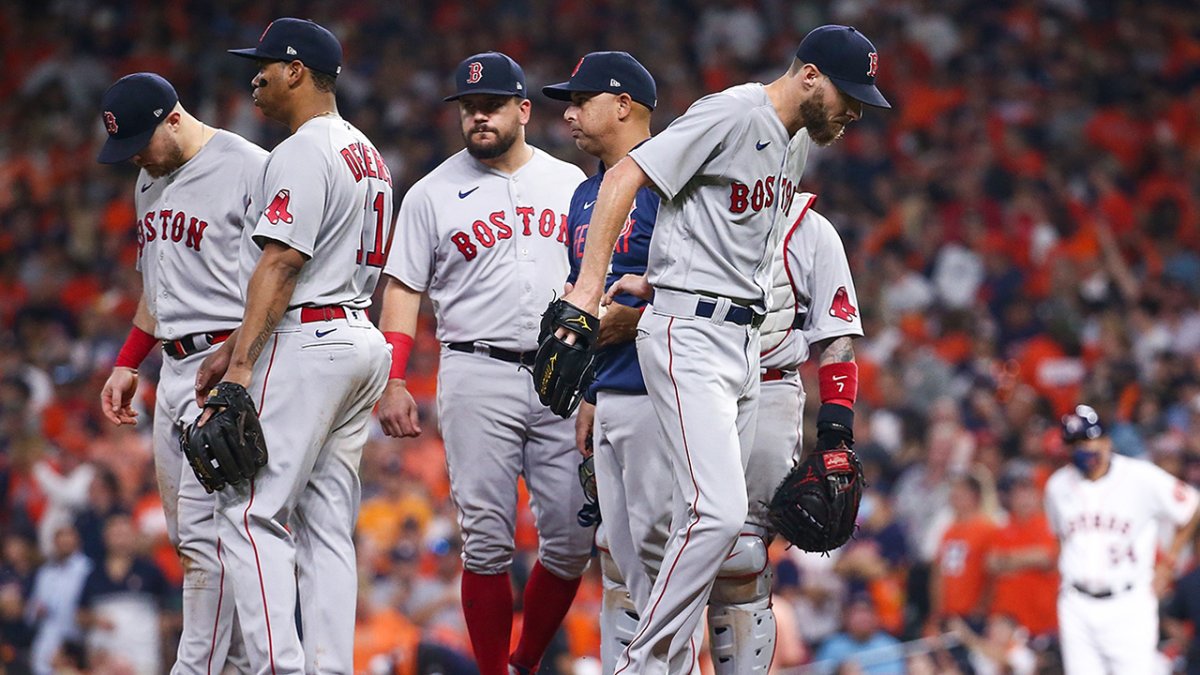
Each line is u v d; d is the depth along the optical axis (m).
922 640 35.56
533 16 77.94
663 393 17.03
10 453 46.19
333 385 18.25
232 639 19.73
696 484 16.81
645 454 17.70
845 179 65.75
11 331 58.56
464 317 22.12
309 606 18.58
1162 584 34.38
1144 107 69.50
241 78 75.75
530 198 22.33
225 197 19.20
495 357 21.98
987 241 59.97
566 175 22.80
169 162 19.30
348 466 18.97
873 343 54.00
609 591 19.50
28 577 40.59
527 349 22.00
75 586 39.12
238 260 19.33
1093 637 33.94
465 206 22.17
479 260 22.05
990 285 57.56
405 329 22.36
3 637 39.31
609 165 19.88
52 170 70.12
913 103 71.06
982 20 76.38
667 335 17.02
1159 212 62.22
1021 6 77.06
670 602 16.88
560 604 22.44
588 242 16.41
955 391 49.03
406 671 32.78
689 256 17.03
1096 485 34.28
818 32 17.02
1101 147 68.06
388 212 19.33
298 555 18.78
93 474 42.72
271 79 18.64
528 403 21.95
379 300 52.50
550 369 16.11
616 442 17.92
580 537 22.09
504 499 22.14
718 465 16.80
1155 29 75.69
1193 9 76.62
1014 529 36.72
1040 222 60.94
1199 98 70.88
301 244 17.77
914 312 56.62
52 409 50.25
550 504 22.06
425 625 35.31
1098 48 75.56
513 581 33.12
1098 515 34.12
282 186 17.83
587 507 20.83
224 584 19.42
